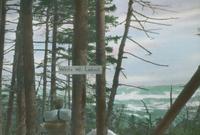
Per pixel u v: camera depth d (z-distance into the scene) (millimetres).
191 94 2205
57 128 8062
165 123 2283
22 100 17844
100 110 11008
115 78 13258
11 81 21438
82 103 9625
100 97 11109
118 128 16188
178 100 2234
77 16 9523
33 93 12117
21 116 17641
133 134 13445
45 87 22969
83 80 9594
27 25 11961
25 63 12070
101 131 10781
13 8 18359
